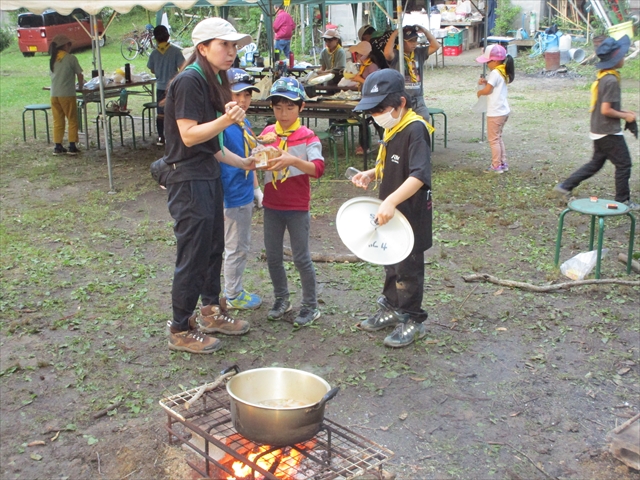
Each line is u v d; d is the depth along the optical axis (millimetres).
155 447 3387
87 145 11250
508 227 7004
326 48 12523
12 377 4094
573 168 9406
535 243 6504
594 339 4602
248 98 4520
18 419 3674
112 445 3432
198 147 3969
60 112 10711
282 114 4391
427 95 16859
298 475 2809
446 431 3582
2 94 17297
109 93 11625
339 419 3672
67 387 3984
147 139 12250
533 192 8219
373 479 3066
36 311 5023
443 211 7547
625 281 5422
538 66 20297
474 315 4961
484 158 10188
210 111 3955
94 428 3590
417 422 3658
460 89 17641
